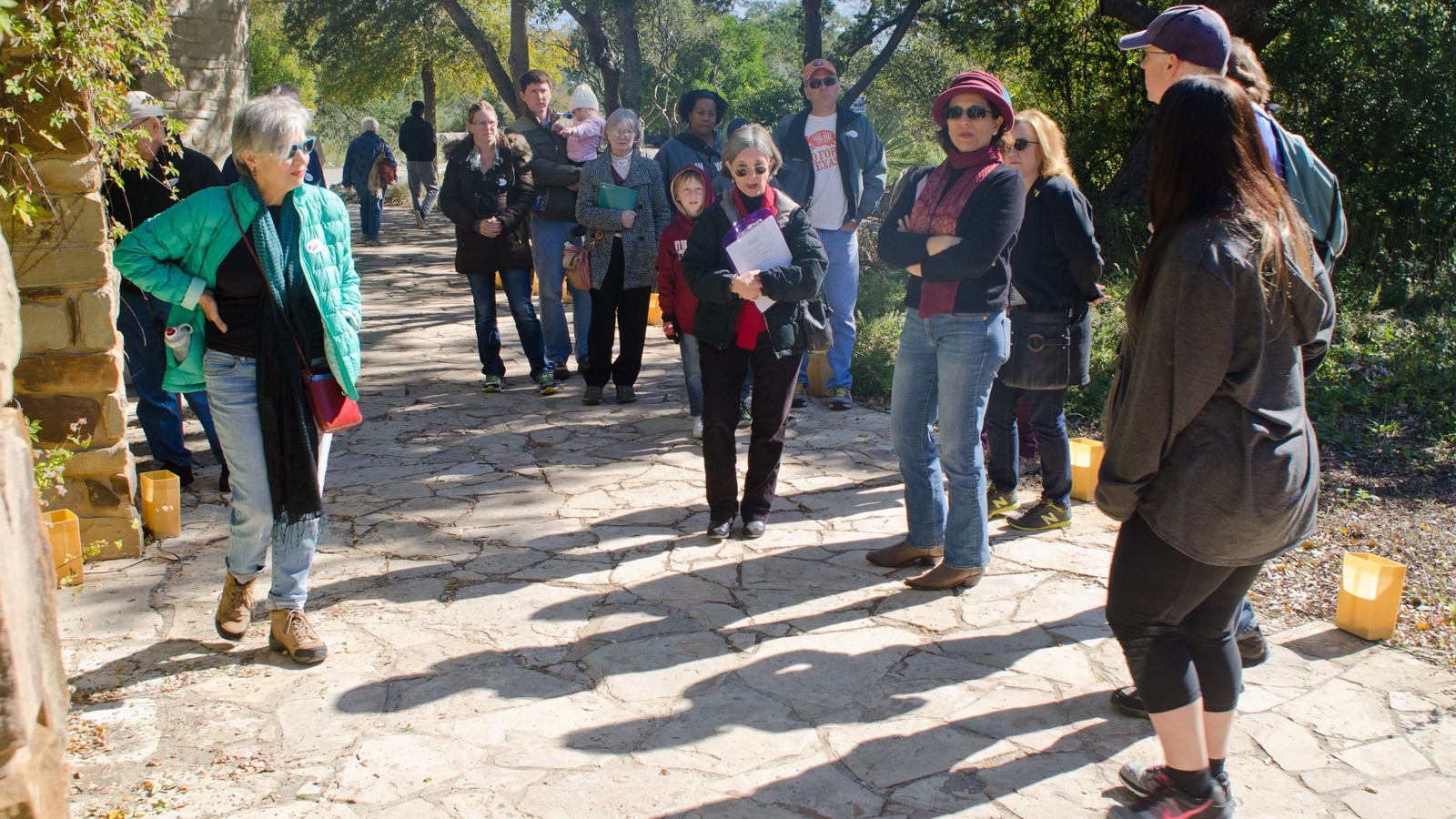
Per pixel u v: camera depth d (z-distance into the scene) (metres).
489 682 3.61
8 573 1.74
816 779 3.06
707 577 4.46
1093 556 4.64
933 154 19.56
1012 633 3.93
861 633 3.95
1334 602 4.19
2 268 1.96
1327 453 6.10
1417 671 3.63
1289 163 3.20
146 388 5.35
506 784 3.03
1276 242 2.37
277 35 42.50
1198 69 3.22
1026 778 3.05
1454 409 6.54
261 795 2.98
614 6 21.83
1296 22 11.70
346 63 36.62
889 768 3.11
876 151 6.76
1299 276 2.41
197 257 3.53
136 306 5.21
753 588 4.35
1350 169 11.62
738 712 3.42
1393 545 4.77
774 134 6.84
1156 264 2.46
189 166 5.39
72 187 4.36
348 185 17.92
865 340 8.47
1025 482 5.66
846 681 3.61
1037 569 4.51
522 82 7.54
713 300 4.50
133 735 3.28
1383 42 11.38
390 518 5.17
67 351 4.43
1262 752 3.16
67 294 4.39
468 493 5.53
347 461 6.07
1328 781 3.02
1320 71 11.77
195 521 5.09
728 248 4.44
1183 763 2.66
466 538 4.92
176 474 5.18
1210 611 2.69
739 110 29.73
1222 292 2.32
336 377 3.67
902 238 4.05
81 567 4.35
